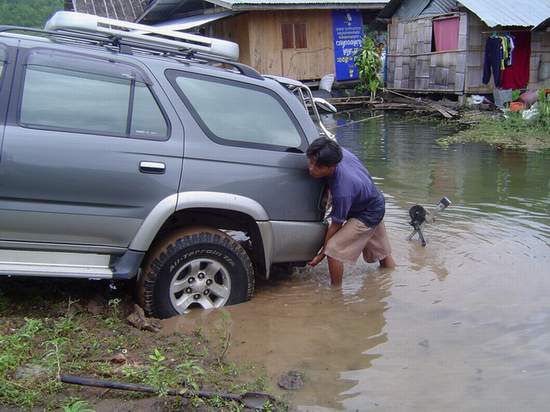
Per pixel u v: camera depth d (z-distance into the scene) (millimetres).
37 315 4113
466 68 19062
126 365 3424
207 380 3389
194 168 4191
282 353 3877
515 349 3939
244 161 4371
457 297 4836
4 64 3963
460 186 8820
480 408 3248
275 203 4504
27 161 3828
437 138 14047
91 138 3986
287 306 4652
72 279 4824
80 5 25594
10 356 3270
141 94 4191
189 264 4266
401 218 7164
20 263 3967
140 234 4105
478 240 6285
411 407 3262
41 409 2971
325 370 3666
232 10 19609
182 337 3977
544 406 3266
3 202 3832
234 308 4473
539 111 15312
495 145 12820
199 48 4590
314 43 22109
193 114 4297
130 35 4312
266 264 4621
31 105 3947
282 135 4617
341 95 22172
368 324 4352
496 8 18484
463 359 3812
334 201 4723
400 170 10117
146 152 4082
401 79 22219
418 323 4367
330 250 4875
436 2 20453
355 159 5066
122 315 4266
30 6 35438
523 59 19172
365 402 3307
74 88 4066
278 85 4719
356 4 21422
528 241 6215
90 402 3070
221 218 4629
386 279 5262
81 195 3955
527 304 4656
